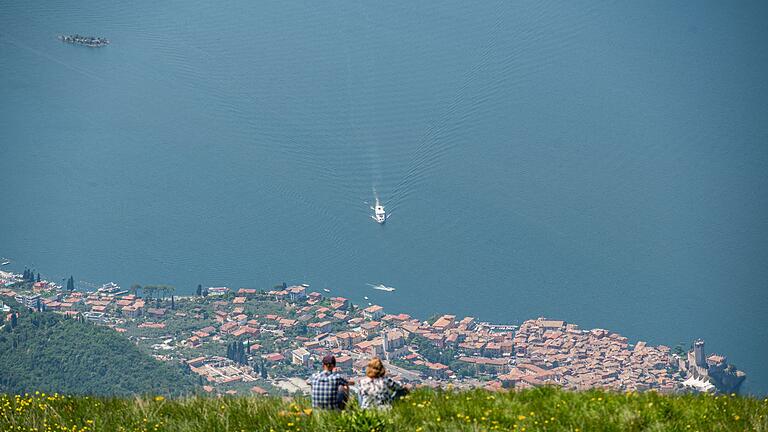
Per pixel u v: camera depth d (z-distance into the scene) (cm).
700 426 5544
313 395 5709
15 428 5916
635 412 5578
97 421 5962
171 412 6072
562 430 5338
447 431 5253
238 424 5644
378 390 5769
